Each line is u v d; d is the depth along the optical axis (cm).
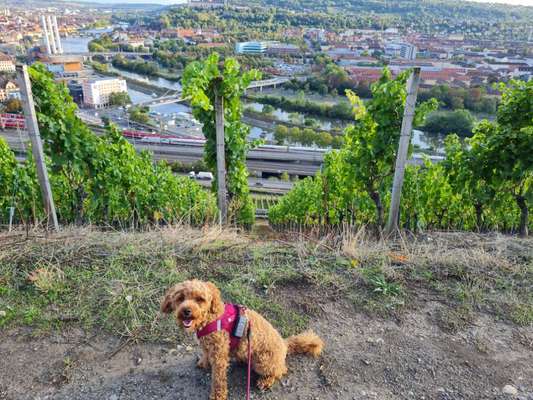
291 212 1476
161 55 15988
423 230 838
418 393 352
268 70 13375
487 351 402
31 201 859
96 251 541
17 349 387
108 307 442
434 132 6381
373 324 439
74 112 764
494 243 623
